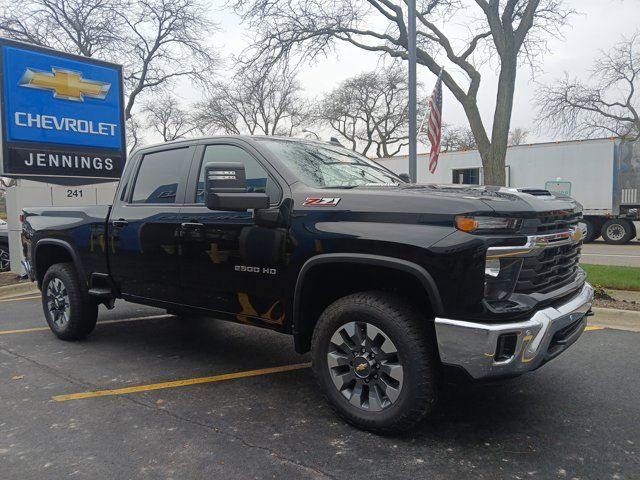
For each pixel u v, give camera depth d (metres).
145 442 3.31
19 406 3.90
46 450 3.21
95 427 3.53
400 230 3.18
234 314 4.14
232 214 4.02
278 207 3.75
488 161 12.54
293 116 43.12
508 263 3.02
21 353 5.29
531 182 19.31
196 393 4.16
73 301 5.51
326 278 3.74
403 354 3.17
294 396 4.09
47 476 2.91
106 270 5.16
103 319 6.82
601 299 7.16
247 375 4.61
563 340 3.45
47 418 3.68
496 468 2.96
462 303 2.99
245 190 3.74
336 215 3.45
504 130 12.23
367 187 3.73
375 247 3.25
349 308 3.38
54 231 5.68
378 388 3.34
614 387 4.21
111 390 4.23
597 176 18.09
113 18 23.56
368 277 3.59
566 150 18.58
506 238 3.01
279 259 3.71
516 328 2.95
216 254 4.12
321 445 3.25
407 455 3.11
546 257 3.28
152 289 4.73
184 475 2.91
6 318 7.10
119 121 11.97
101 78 11.61
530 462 3.03
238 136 4.30
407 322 3.18
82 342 5.70
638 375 4.49
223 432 3.45
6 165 10.23
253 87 16.47
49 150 10.82
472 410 3.78
